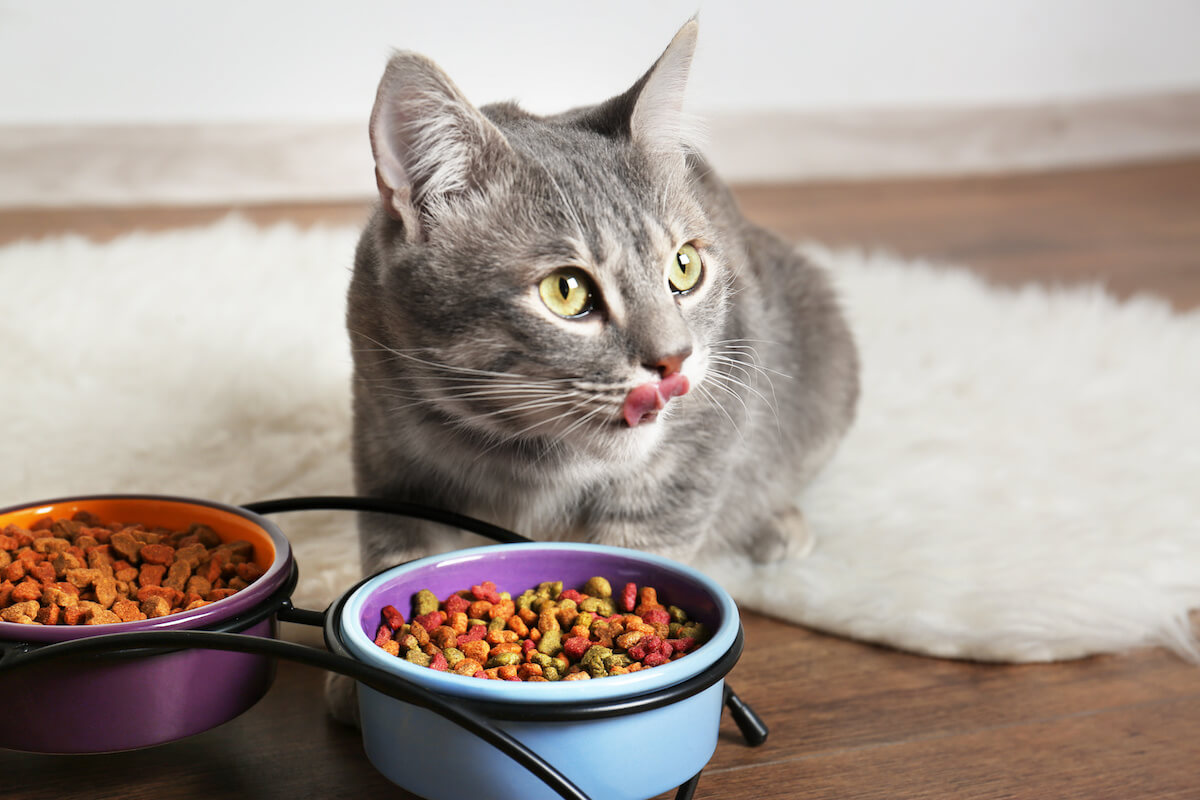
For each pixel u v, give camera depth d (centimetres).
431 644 72
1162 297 161
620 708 66
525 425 76
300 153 201
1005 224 203
